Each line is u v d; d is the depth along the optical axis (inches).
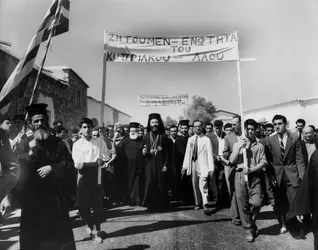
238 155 162.4
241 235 165.3
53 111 449.1
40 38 153.6
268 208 230.5
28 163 114.0
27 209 112.0
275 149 168.2
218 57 197.8
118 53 199.2
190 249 145.5
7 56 270.2
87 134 165.0
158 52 200.7
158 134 240.5
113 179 249.3
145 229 179.3
